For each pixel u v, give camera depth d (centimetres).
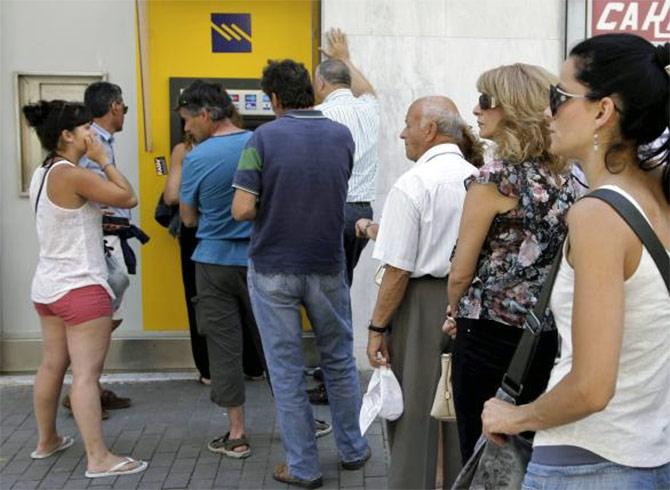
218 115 425
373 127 469
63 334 414
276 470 395
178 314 559
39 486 391
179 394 518
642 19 522
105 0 539
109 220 457
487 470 202
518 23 525
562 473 179
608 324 161
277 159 367
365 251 533
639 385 172
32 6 536
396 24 522
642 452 174
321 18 528
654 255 166
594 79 174
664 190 180
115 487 389
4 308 550
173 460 420
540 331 195
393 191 316
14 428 465
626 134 174
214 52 541
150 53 538
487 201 266
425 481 329
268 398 509
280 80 378
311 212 372
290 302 378
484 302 274
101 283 397
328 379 401
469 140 337
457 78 527
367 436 448
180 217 477
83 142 393
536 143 264
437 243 314
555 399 171
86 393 397
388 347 333
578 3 521
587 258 164
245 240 413
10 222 546
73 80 543
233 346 421
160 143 545
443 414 308
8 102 539
